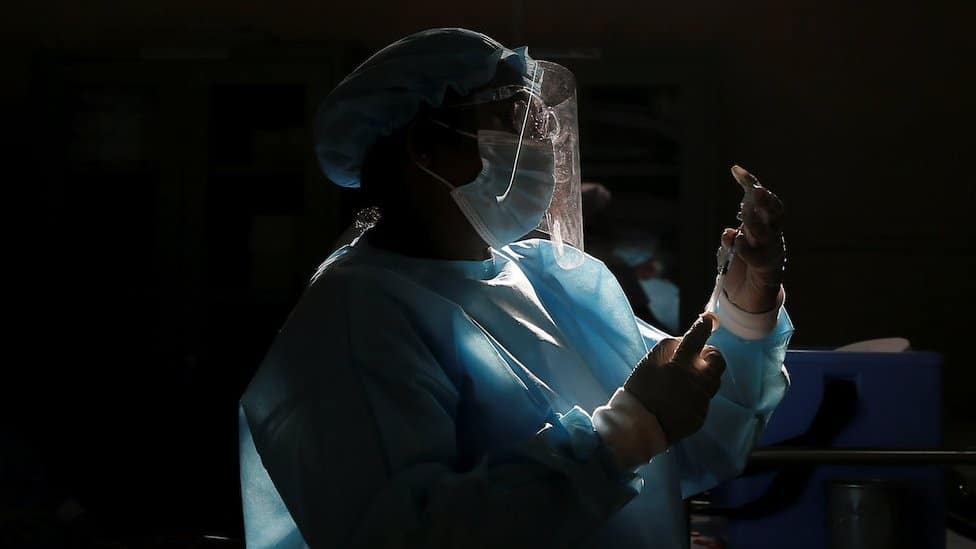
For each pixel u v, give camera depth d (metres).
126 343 4.41
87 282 4.43
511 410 0.99
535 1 4.68
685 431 0.92
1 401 4.40
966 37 4.44
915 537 1.52
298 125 4.42
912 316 4.46
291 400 0.95
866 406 1.54
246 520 1.07
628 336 1.17
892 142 4.48
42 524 1.75
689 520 1.32
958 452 1.40
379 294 0.99
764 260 1.12
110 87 4.38
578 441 0.91
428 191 1.08
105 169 4.38
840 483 1.46
